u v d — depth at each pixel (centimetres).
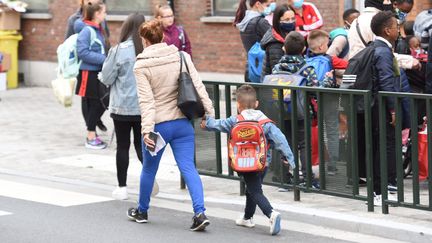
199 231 1697
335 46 2103
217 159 1998
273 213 1647
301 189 1861
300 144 1867
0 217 1825
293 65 1931
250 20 2298
